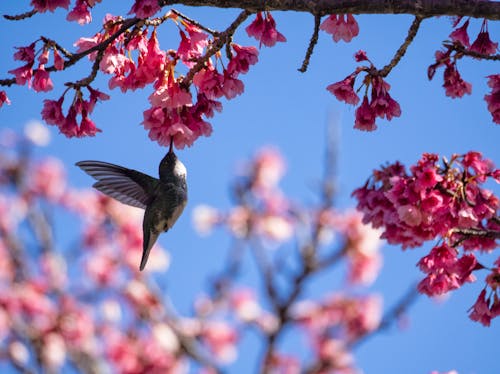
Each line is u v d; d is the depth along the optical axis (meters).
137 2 6.83
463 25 8.05
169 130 6.99
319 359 16.03
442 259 8.13
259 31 7.60
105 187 8.20
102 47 7.26
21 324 16.06
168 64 7.24
